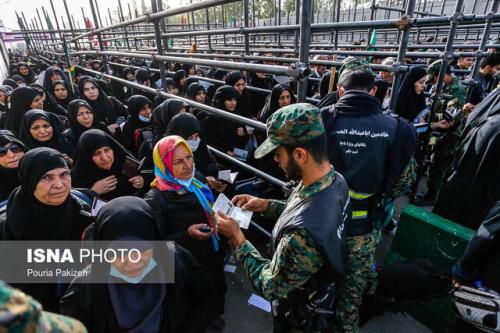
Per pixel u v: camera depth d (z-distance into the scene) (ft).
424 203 12.52
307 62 5.61
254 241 10.01
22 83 24.85
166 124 9.86
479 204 7.23
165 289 4.45
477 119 7.77
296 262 3.43
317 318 4.55
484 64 12.13
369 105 5.40
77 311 4.21
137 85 13.47
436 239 6.84
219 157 10.76
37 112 9.62
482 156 6.99
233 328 7.18
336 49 15.76
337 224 3.49
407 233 7.45
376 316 7.24
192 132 8.52
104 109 15.84
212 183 8.37
